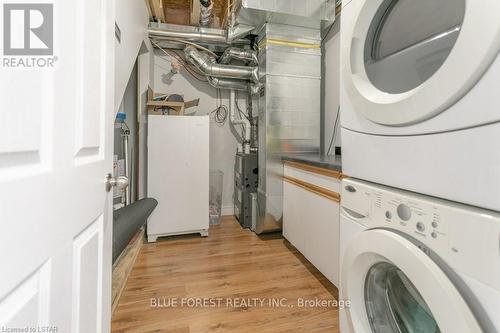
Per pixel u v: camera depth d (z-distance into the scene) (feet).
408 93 2.26
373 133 2.77
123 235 5.50
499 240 1.63
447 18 2.02
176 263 6.81
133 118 9.27
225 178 11.30
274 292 5.51
